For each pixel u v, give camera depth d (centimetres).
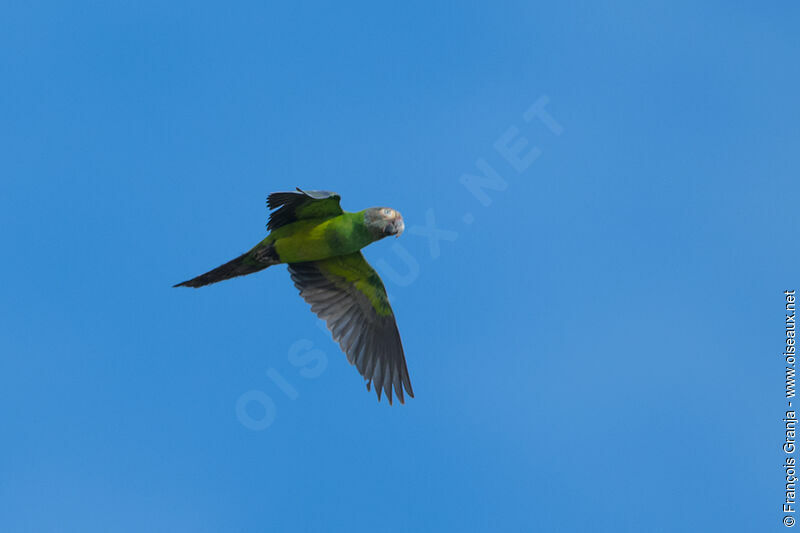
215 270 1505
